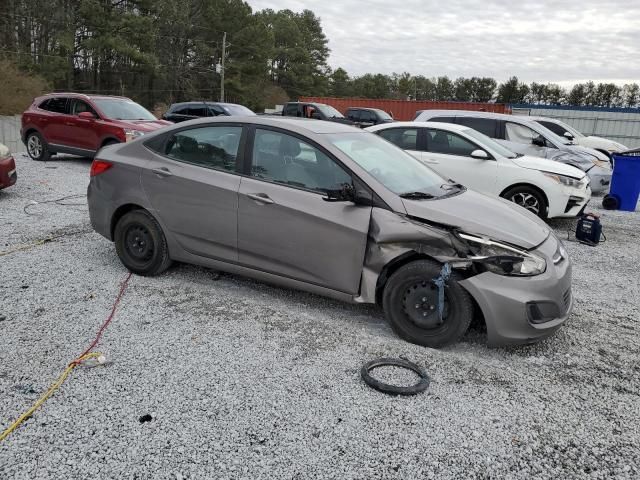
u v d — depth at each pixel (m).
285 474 2.41
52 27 43.56
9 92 26.33
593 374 3.49
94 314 4.02
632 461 2.62
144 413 2.81
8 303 4.15
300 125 4.20
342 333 3.88
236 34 59.91
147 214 4.69
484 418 2.92
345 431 2.74
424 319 3.66
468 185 8.08
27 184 9.21
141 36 44.72
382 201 3.74
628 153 9.96
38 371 3.19
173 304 4.27
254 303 4.36
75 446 2.53
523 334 3.48
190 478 2.36
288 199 3.96
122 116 11.41
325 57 96.44
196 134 4.52
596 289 5.30
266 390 3.08
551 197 7.70
